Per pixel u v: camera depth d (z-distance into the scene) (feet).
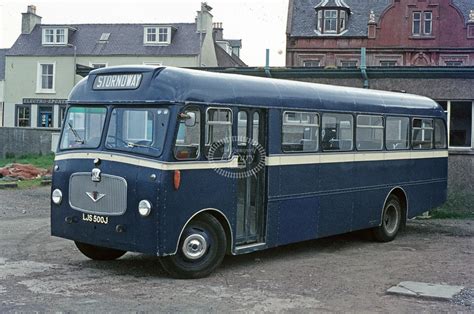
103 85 31.99
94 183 30.83
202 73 31.81
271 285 29.89
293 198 36.60
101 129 31.32
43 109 165.27
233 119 32.50
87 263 34.01
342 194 40.57
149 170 29.22
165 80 30.04
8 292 27.07
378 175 43.96
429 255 39.32
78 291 27.55
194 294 27.58
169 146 29.17
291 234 36.55
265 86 34.99
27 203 61.00
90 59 160.97
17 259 34.73
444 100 63.00
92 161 31.01
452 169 61.52
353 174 41.52
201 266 30.99
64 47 163.22
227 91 32.30
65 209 32.12
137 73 30.91
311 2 148.77
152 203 28.96
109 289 28.09
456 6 137.69
